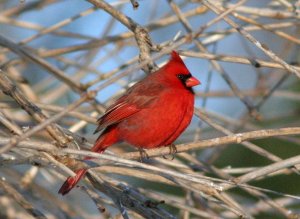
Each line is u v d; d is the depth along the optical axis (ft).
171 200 32.53
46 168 32.73
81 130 40.96
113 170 31.86
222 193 31.96
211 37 38.40
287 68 29.96
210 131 43.52
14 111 41.19
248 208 37.60
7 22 39.65
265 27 34.71
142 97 33.19
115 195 30.17
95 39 39.70
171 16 41.39
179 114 33.30
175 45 25.22
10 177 36.55
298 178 44.06
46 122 23.41
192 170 34.06
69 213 36.06
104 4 34.27
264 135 27.81
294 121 47.11
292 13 35.04
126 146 39.22
